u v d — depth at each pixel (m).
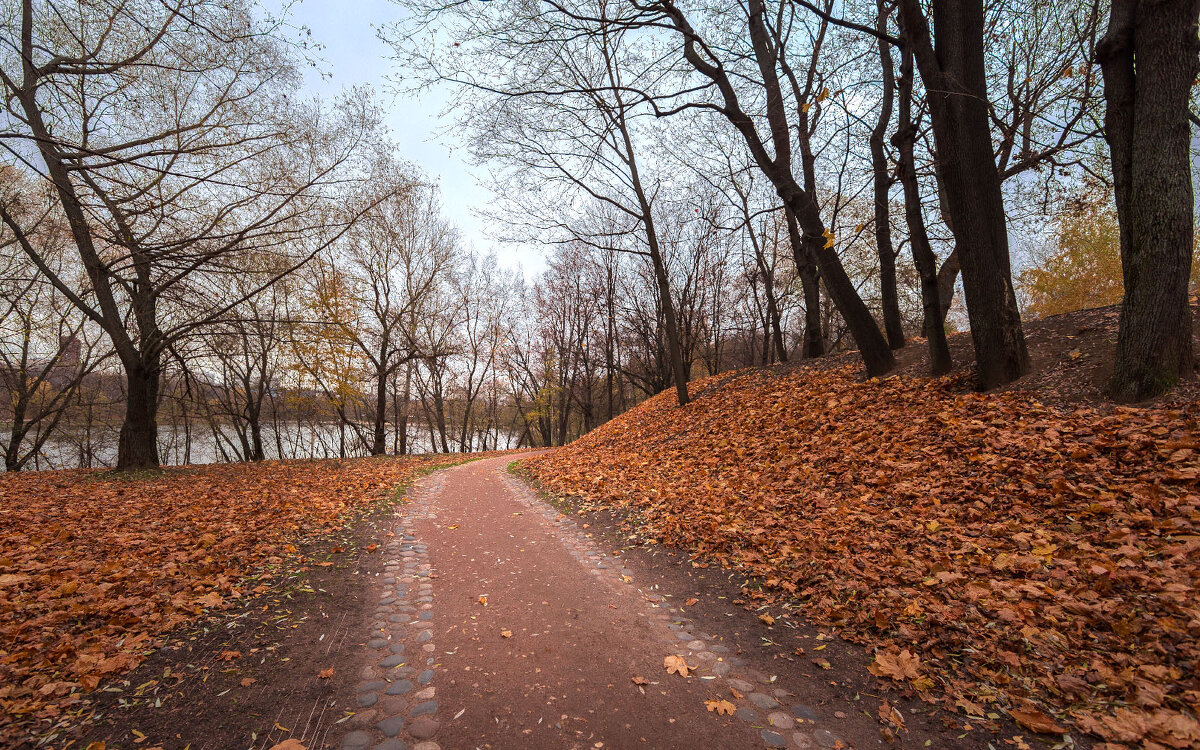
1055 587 3.56
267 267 13.13
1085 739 2.40
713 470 9.03
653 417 16.84
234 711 2.88
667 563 5.47
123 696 2.95
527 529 7.39
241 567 5.27
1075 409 6.13
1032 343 8.21
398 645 3.77
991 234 7.38
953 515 5.00
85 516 7.48
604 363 36.06
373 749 2.60
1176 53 5.52
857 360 11.87
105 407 23.59
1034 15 10.94
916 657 3.15
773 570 4.79
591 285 34.97
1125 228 6.16
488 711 2.96
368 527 7.45
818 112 10.46
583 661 3.52
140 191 10.41
